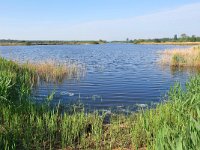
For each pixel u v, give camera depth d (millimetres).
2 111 10742
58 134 9984
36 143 9039
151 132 9648
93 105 15703
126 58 56250
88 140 9641
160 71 33094
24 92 12562
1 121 10406
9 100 11750
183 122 9430
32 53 70562
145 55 65938
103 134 10203
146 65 41156
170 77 27953
